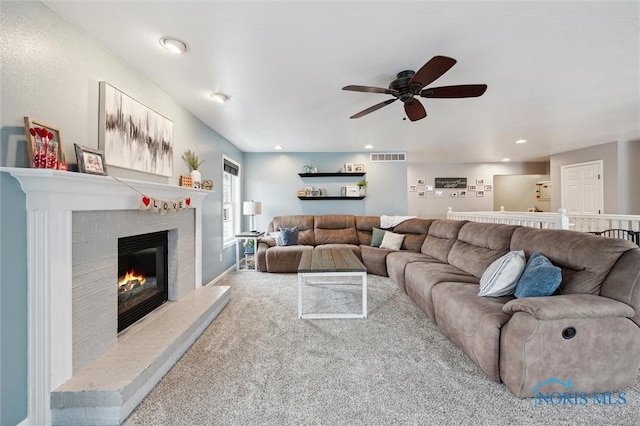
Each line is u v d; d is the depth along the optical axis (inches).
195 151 135.1
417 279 117.6
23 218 54.1
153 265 99.8
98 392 56.1
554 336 61.2
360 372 73.5
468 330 76.4
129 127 84.8
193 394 65.2
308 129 160.6
